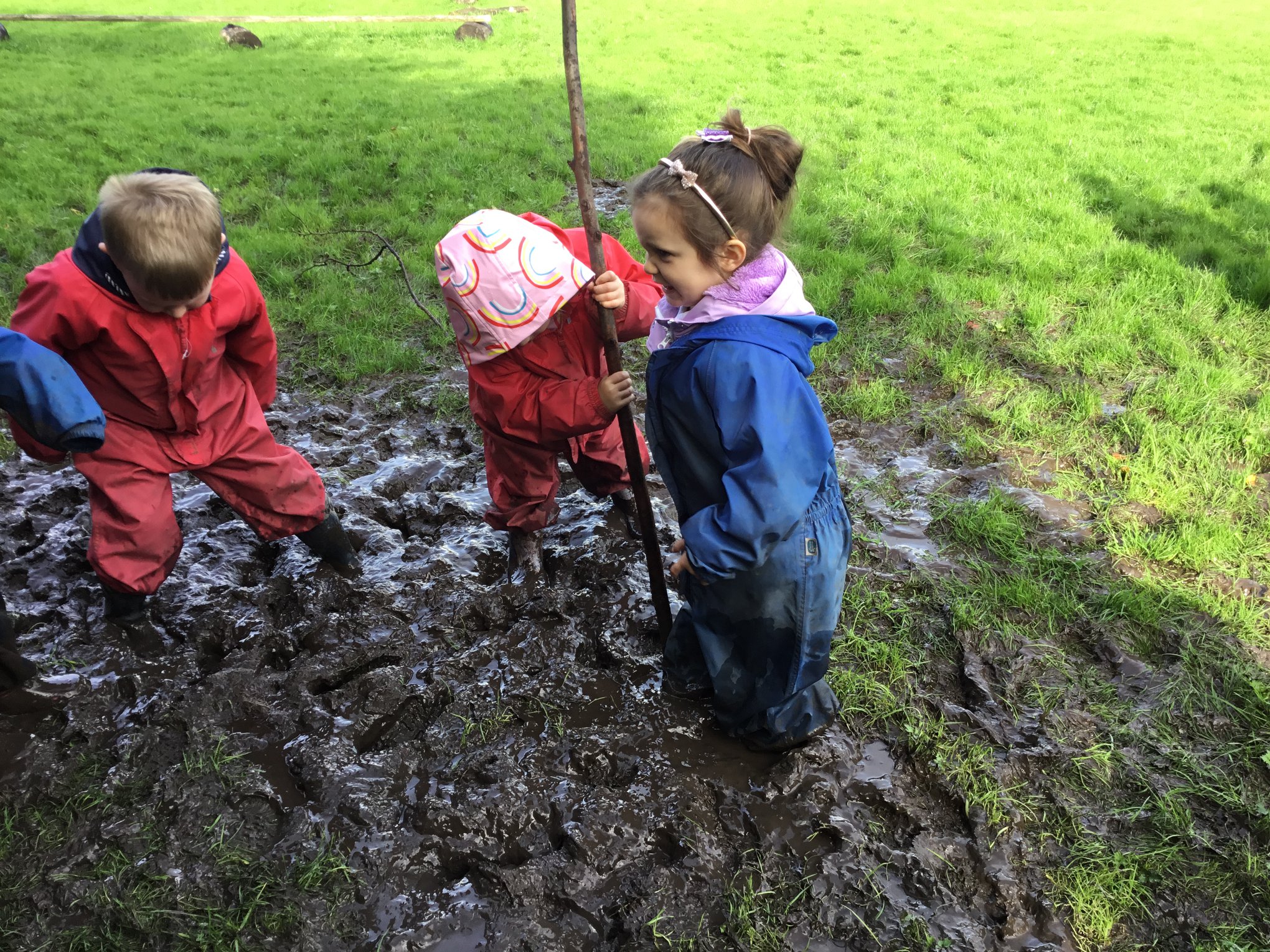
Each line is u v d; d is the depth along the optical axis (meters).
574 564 3.26
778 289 2.02
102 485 2.72
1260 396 4.16
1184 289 5.16
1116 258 5.62
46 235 6.40
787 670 2.29
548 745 2.57
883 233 6.06
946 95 10.39
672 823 2.32
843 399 4.27
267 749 2.58
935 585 3.11
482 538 3.41
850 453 3.91
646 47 13.68
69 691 2.70
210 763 2.49
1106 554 3.25
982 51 13.07
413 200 6.91
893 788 2.44
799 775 2.44
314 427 4.14
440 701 2.73
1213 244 5.77
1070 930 2.10
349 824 2.34
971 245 5.93
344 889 2.19
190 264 2.30
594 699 2.72
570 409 2.55
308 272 5.66
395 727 2.69
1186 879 2.18
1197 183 7.14
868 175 7.37
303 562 3.28
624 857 2.25
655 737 2.58
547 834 2.34
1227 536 3.26
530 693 2.73
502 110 9.78
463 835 2.31
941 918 2.11
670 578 3.16
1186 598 3.01
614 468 3.33
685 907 2.15
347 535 3.37
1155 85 10.87
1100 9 17.17
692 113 9.67
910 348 4.75
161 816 2.37
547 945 2.08
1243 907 2.13
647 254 2.04
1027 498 3.57
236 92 11.09
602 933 2.13
